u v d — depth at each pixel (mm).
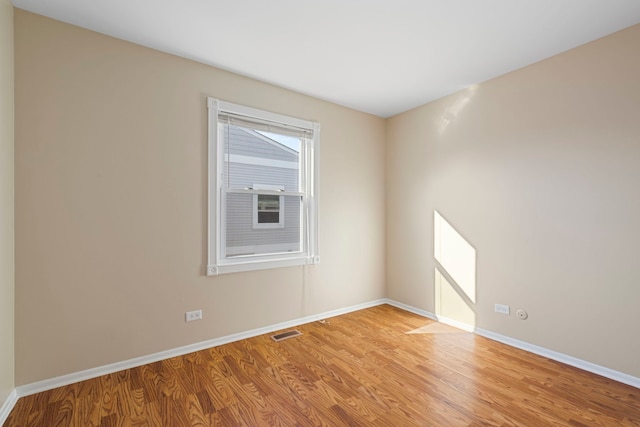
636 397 1980
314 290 3432
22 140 1978
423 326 3258
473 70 2795
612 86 2205
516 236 2758
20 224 1971
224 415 1810
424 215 3615
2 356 1782
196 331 2654
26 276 1992
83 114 2180
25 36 1995
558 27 2146
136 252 2379
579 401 1944
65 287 2117
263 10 1993
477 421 1760
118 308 2307
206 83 2709
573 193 2404
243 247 2998
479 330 3039
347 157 3717
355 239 3795
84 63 2186
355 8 1968
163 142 2494
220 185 2850
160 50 2484
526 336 2686
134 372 2281
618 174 2182
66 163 2121
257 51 2502
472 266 3107
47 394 1994
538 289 2609
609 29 2166
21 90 1979
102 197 2246
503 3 1909
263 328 3047
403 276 3879
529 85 2676
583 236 2352
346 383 2152
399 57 2580
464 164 3193
